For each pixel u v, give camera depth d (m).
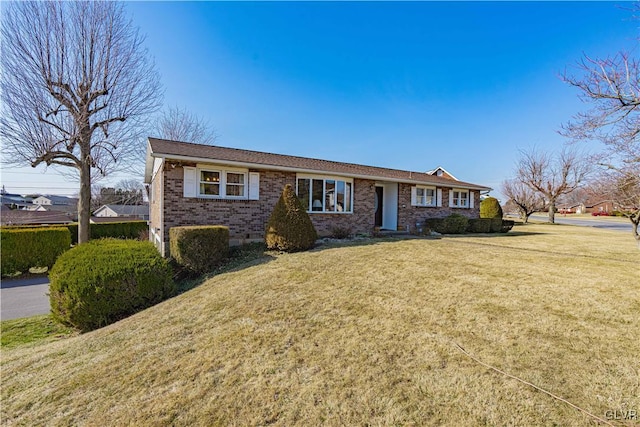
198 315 4.62
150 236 16.45
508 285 5.23
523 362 2.85
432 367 2.84
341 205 12.73
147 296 5.81
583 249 9.56
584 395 2.37
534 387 2.49
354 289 5.20
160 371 3.14
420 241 11.08
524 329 3.53
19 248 10.17
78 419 2.54
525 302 4.39
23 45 10.56
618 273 6.07
